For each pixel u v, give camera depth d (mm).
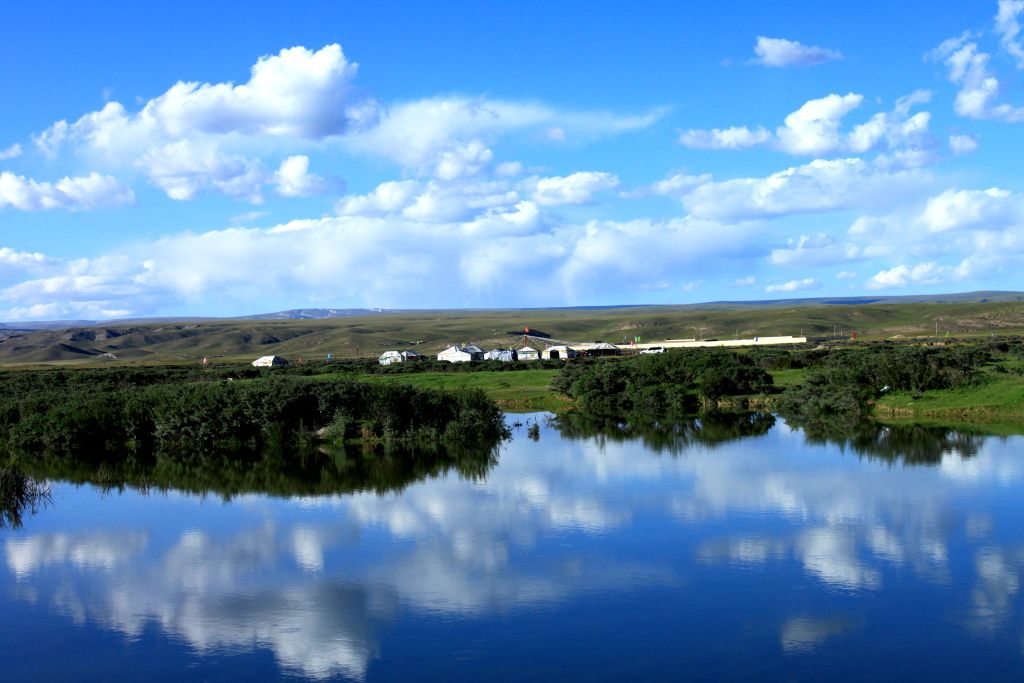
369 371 104312
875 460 40812
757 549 27062
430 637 20984
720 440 48562
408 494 35750
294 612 22750
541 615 22141
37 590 24781
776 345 143625
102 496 36906
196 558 27438
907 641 20344
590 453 45062
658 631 21062
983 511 30984
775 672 18891
